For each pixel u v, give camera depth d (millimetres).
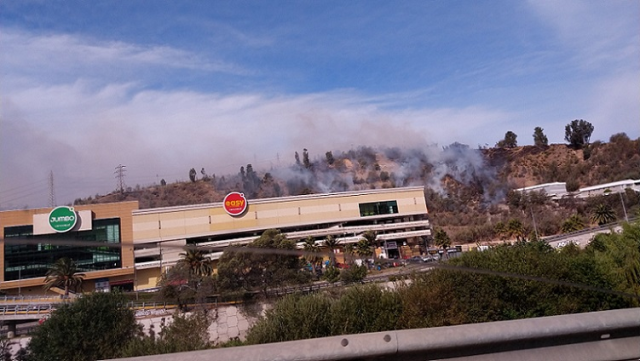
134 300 51750
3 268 76375
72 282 73125
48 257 78688
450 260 18812
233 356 5176
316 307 17609
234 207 90312
